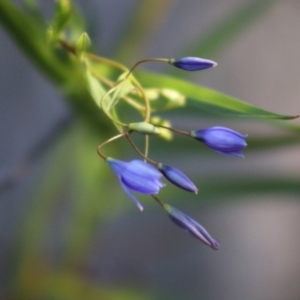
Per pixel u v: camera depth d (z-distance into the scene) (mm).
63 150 349
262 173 333
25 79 428
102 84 281
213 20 417
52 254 421
